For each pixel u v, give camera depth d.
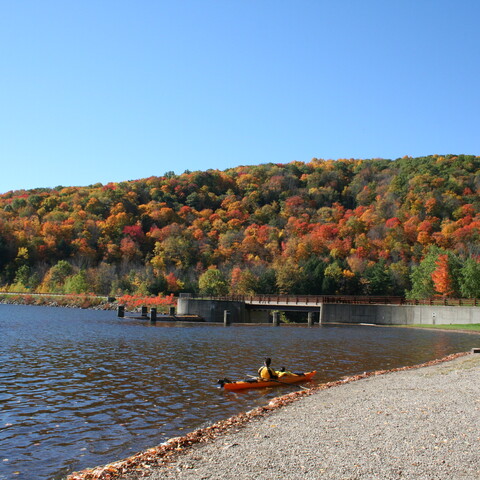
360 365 25.31
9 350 27.84
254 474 8.72
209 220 142.25
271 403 15.61
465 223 114.38
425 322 57.72
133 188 154.88
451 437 10.82
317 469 8.86
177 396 17.11
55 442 11.99
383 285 92.62
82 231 126.31
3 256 116.38
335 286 93.81
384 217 128.50
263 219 143.88
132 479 8.80
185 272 110.75
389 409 13.91
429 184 139.25
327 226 124.00
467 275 62.50
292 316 79.56
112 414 14.59
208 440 11.23
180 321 58.19
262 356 27.89
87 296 88.12
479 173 145.25
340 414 13.49
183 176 171.75
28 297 92.12
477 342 38.38
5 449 11.45
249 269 102.44
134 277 98.75
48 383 18.92
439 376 20.03
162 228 132.25
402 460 9.26
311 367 24.38
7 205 140.38
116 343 32.66
